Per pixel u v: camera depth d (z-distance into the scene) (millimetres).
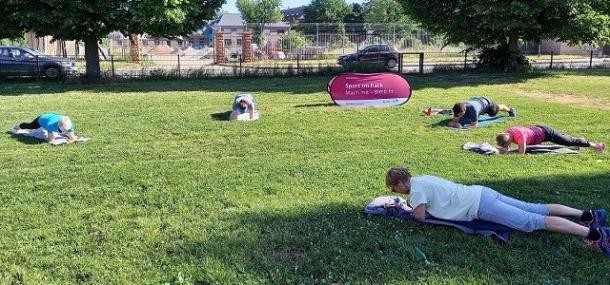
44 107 14281
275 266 4398
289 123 11461
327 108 13695
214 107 14148
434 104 14273
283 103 14844
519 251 4645
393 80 14250
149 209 5930
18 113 13219
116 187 6801
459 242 4828
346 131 10578
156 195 6414
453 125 10883
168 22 20672
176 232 5203
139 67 31188
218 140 9805
